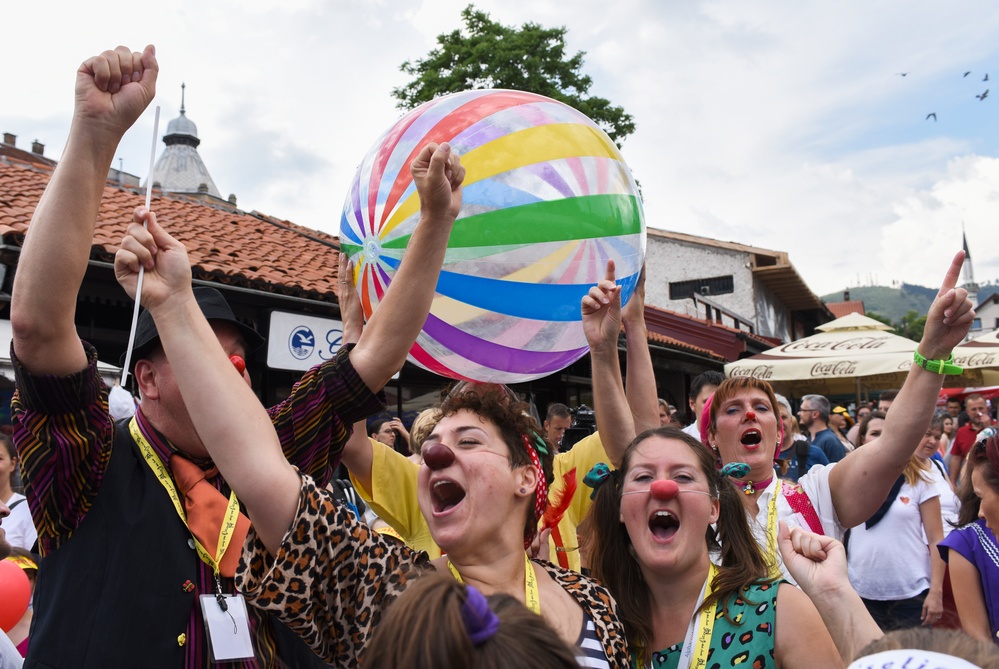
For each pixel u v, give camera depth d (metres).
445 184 1.82
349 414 1.91
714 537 2.32
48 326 1.59
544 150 2.57
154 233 1.59
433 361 2.69
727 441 3.08
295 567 1.52
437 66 18.97
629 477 2.17
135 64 1.64
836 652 1.90
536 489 2.02
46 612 1.68
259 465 1.54
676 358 14.33
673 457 2.15
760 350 19.48
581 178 2.61
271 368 7.70
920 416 2.62
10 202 7.43
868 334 11.88
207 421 1.55
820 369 10.97
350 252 2.69
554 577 2.07
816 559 1.88
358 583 1.62
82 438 1.68
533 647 1.09
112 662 1.61
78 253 1.59
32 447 1.67
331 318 8.07
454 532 1.87
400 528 2.96
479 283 2.47
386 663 1.08
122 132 1.64
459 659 1.03
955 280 2.53
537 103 2.74
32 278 1.57
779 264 23.61
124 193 9.98
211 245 8.34
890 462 2.69
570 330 2.66
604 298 2.52
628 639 2.14
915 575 4.46
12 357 1.65
